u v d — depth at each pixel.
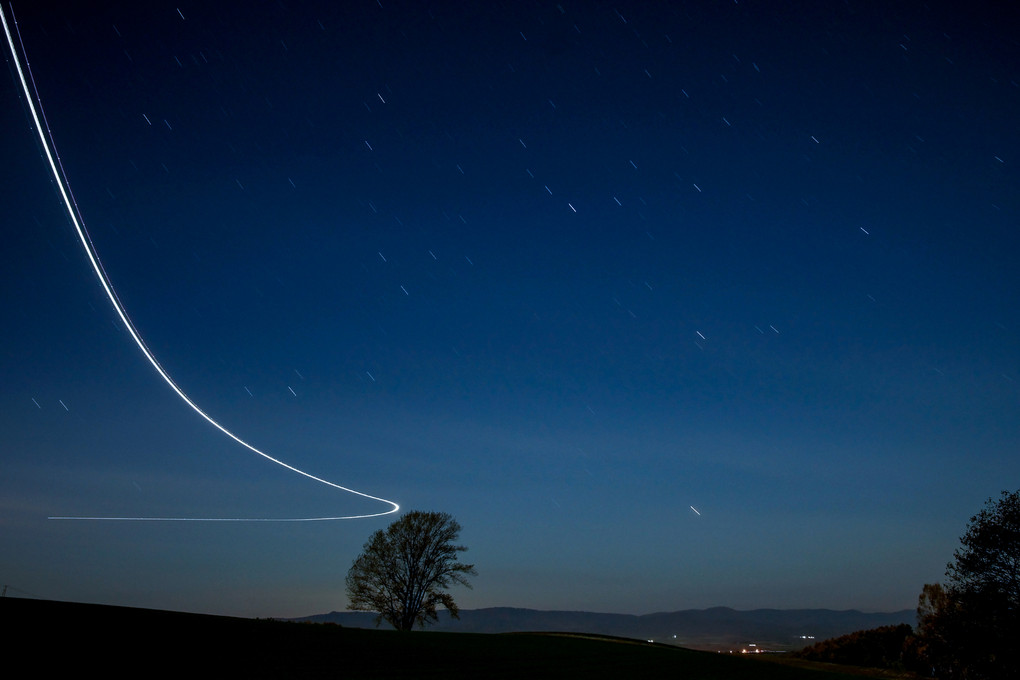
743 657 51.28
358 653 29.06
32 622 24.66
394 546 55.59
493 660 32.38
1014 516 33.16
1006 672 31.83
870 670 46.12
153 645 23.80
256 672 21.84
